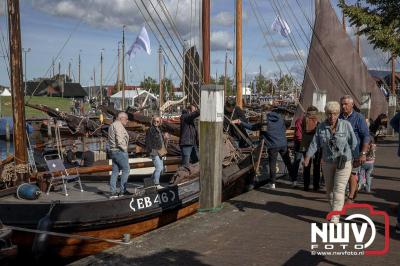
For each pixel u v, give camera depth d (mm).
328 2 20469
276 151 10445
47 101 55688
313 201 9062
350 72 20688
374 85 21297
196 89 11805
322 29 20422
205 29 11758
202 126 8039
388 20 16625
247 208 8445
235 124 11758
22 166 9039
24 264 7637
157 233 7004
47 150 17141
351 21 17219
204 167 8109
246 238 6707
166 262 5840
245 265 5664
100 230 7988
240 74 18047
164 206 8805
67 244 7699
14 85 8914
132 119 16578
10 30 8836
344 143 6773
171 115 33062
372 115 21562
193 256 6023
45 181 9469
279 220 7645
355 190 8133
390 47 16469
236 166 10500
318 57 20391
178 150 14664
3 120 30531
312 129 9812
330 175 6980
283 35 21531
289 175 11742
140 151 16250
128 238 6684
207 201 8180
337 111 6785
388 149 18594
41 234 7285
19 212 7574
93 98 62812
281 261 5762
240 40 17906
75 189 10000
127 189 10227
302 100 20078
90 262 5914
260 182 11617
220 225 7371
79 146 20766
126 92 54188
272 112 10820
